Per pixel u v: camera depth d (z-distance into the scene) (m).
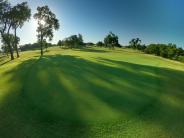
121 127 13.23
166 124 13.80
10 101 17.22
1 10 64.25
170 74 28.22
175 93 20.23
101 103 16.70
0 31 66.44
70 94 18.38
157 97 18.67
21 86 20.66
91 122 13.74
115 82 22.17
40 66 29.28
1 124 13.67
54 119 14.12
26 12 67.88
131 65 32.22
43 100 17.14
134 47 140.50
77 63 31.66
